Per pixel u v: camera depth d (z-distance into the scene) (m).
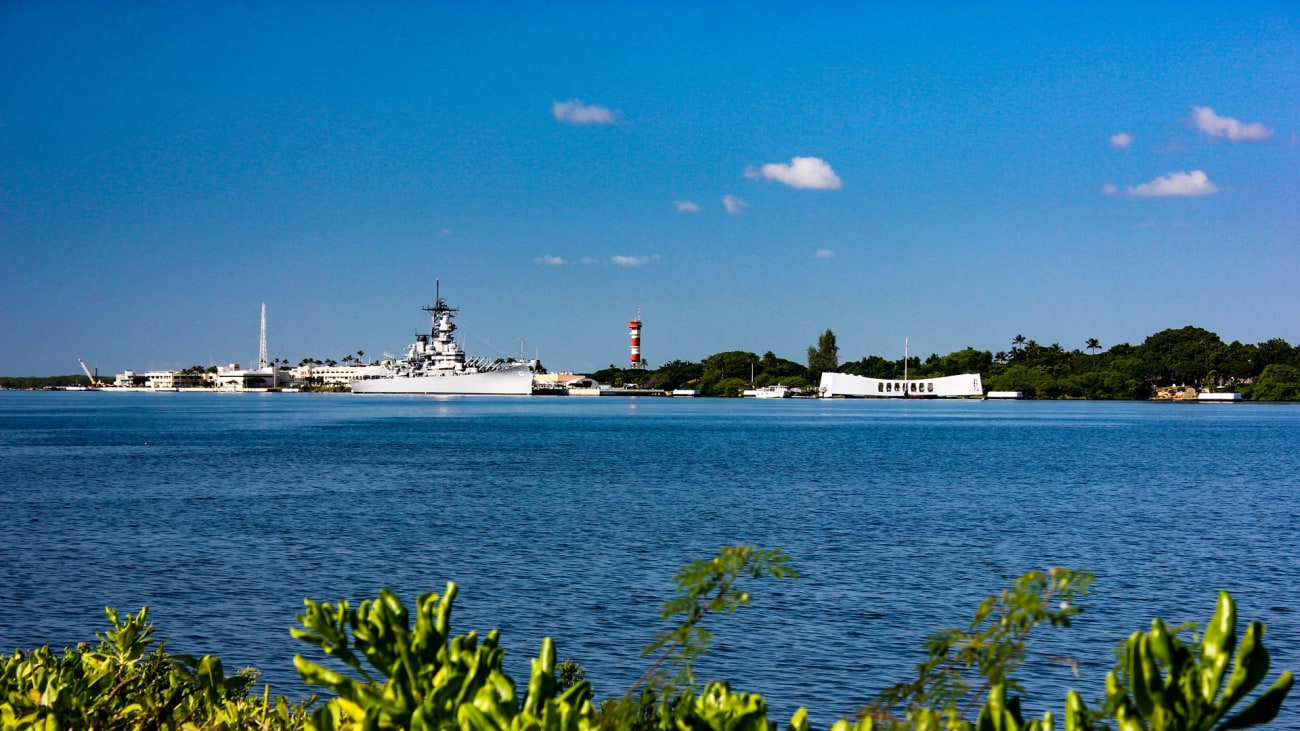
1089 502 55.78
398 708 5.54
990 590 31.48
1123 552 38.88
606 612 28.66
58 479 66.94
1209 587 32.53
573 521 46.50
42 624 27.67
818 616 27.91
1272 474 75.25
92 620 28.14
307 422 162.50
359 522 46.12
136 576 33.72
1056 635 26.14
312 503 53.50
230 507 51.72
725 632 26.25
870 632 26.44
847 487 62.91
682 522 46.25
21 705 7.96
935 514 49.72
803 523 46.16
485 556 37.19
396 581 32.97
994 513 50.38
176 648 25.20
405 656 5.68
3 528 44.22
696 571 6.40
